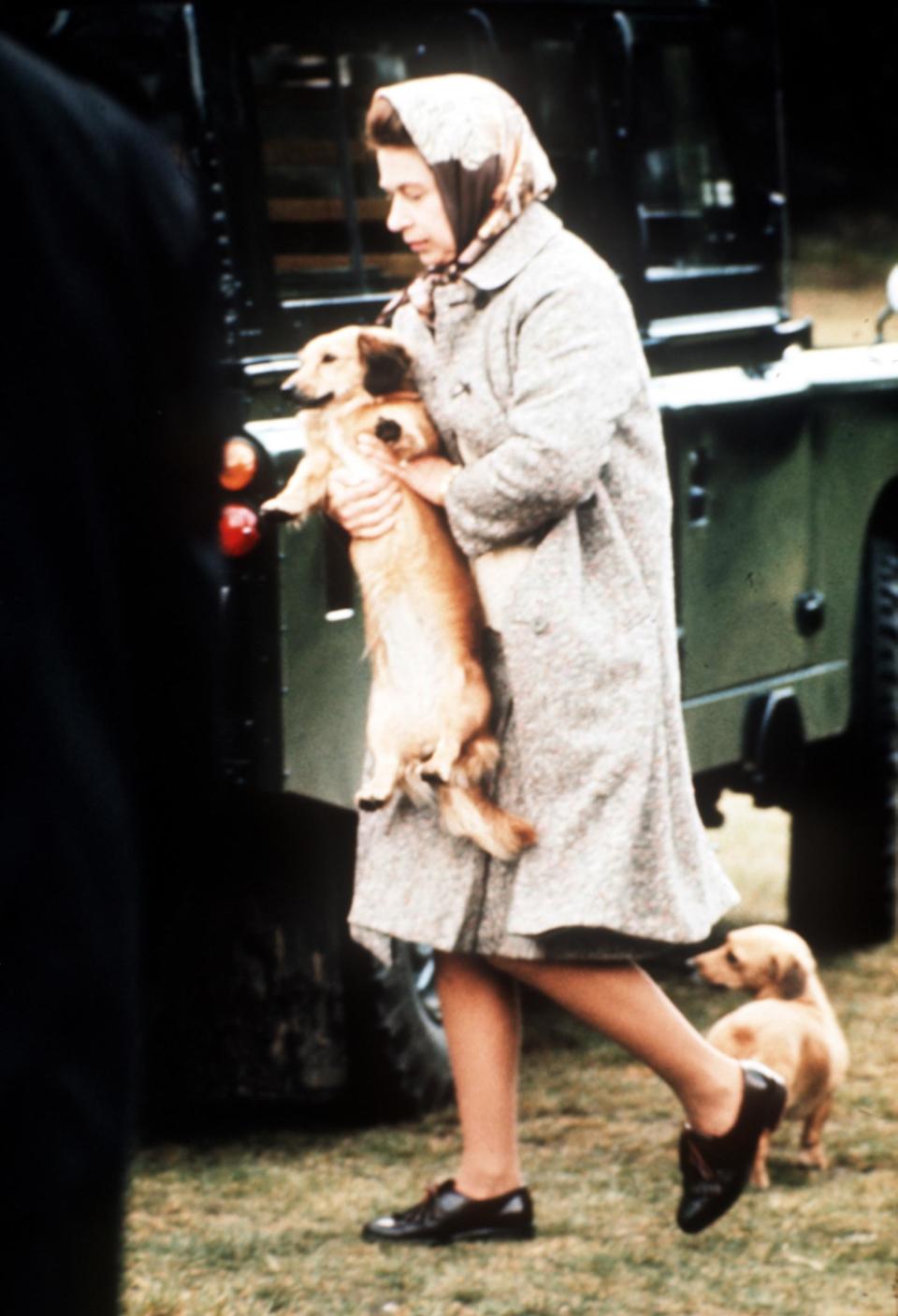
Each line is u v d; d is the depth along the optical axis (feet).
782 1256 20.95
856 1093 26.18
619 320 19.21
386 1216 21.27
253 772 21.85
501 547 19.24
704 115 30.94
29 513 8.79
